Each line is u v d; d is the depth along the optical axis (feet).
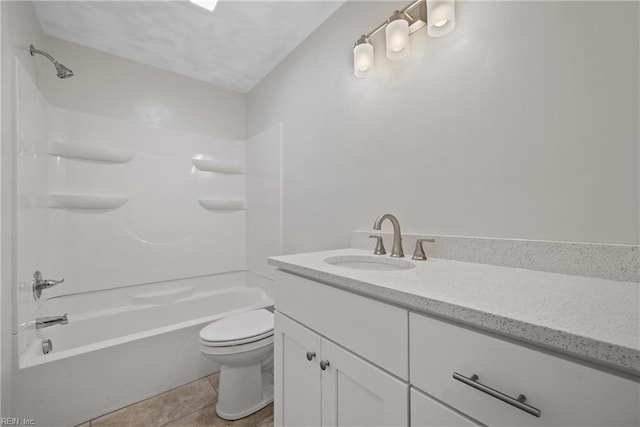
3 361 3.47
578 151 2.48
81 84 6.16
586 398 1.28
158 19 5.39
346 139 4.93
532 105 2.75
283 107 6.76
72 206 5.89
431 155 3.63
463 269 2.80
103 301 6.27
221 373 4.61
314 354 2.83
